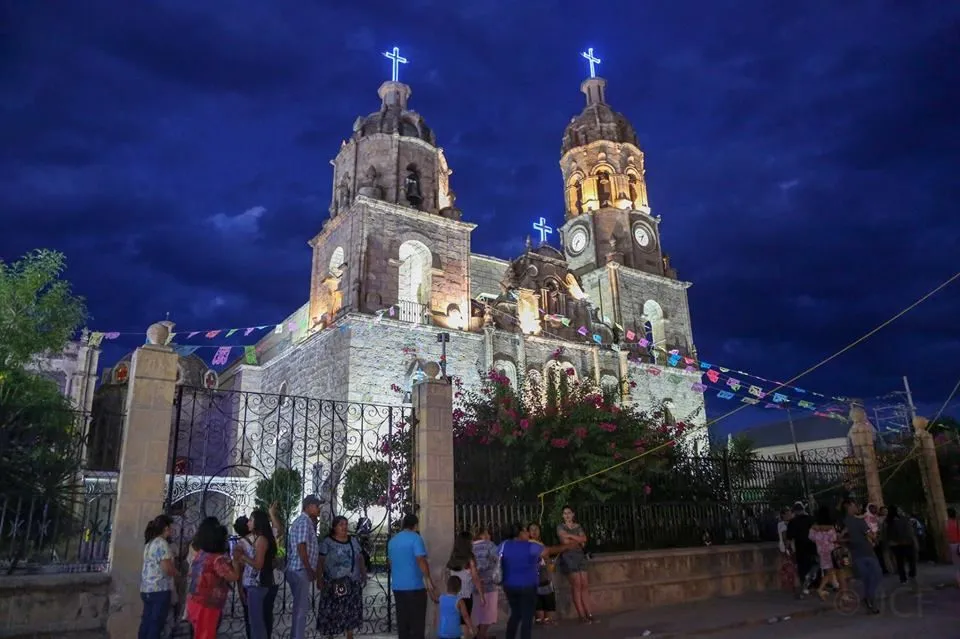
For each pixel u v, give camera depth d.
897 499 22.78
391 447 12.41
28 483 10.23
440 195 39.19
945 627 11.30
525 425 13.70
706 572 14.94
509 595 9.55
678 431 16.50
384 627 11.67
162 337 10.62
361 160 37.50
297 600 9.13
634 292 43.47
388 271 34.25
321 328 34.12
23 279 15.64
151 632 8.41
